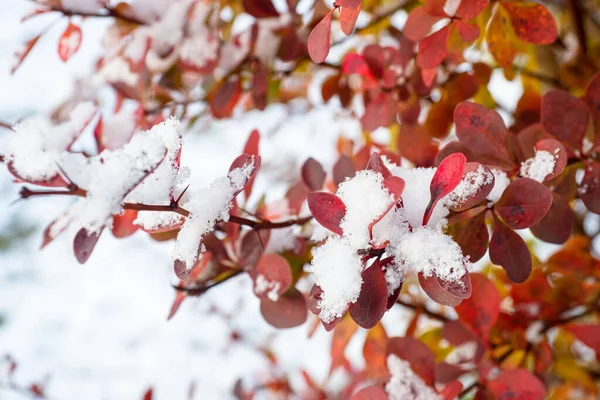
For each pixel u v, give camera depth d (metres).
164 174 0.48
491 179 0.47
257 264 0.55
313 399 0.78
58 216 0.55
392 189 0.46
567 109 0.53
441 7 0.54
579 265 0.62
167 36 0.64
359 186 0.47
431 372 0.53
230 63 0.67
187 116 0.73
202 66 0.64
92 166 0.49
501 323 0.60
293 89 0.86
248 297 1.00
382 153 0.55
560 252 0.62
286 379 0.85
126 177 0.46
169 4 0.66
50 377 0.80
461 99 0.62
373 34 0.74
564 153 0.49
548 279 0.63
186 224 0.48
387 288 0.46
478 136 0.52
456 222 0.49
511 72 0.65
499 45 0.57
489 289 0.55
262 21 0.67
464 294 0.45
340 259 0.46
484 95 0.67
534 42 0.56
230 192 0.48
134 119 0.59
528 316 0.60
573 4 0.74
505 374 0.54
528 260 0.49
